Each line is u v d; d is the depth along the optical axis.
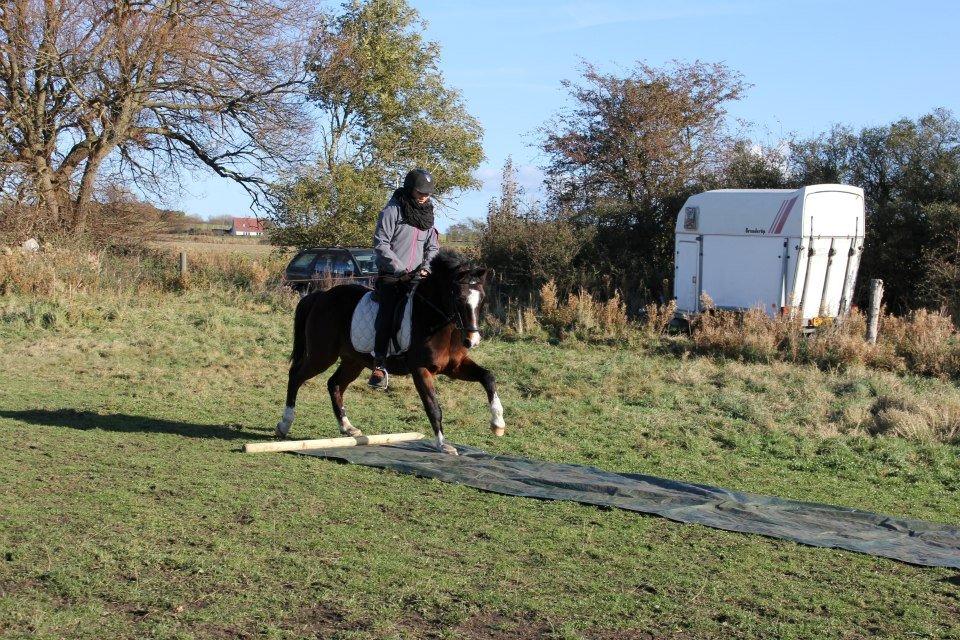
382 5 33.66
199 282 24.89
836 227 17.88
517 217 25.64
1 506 6.61
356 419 11.09
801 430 11.03
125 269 24.66
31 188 26.88
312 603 4.97
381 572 5.49
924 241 20.47
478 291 8.35
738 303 18.62
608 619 4.90
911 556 6.22
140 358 15.28
